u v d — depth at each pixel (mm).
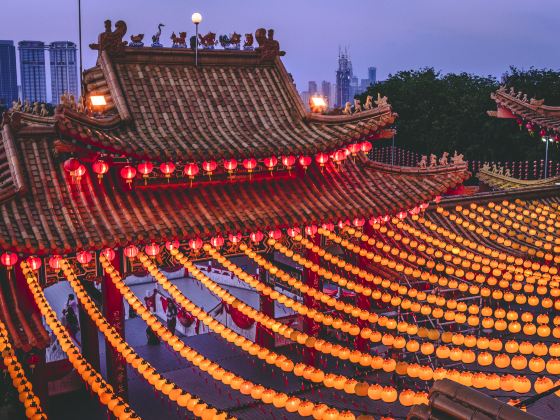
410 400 12336
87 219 16969
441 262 23219
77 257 16609
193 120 19734
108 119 18094
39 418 13633
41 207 16812
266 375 22375
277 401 13609
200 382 21969
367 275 20484
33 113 21391
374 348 23359
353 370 22516
